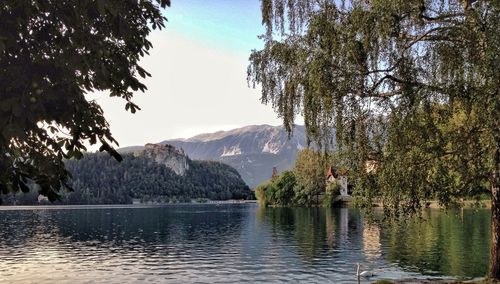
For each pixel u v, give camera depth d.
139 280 31.67
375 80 17.47
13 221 106.25
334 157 18.77
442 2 17.00
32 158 6.80
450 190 17.05
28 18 5.63
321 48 17.67
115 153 7.25
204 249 47.47
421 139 16.42
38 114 5.66
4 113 5.37
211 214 134.75
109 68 7.16
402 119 16.61
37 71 5.71
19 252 47.66
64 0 5.87
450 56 16.31
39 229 81.06
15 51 5.69
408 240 48.78
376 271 32.06
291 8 19.95
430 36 17.16
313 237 56.22
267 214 116.19
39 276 33.88
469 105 15.55
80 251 47.88
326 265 35.38
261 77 21.00
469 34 15.20
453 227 60.59
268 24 20.62
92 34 6.35
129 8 7.36
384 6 15.75
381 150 17.55
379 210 73.50
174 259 40.88
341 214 106.75
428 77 17.12
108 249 49.41
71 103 6.00
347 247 45.56
